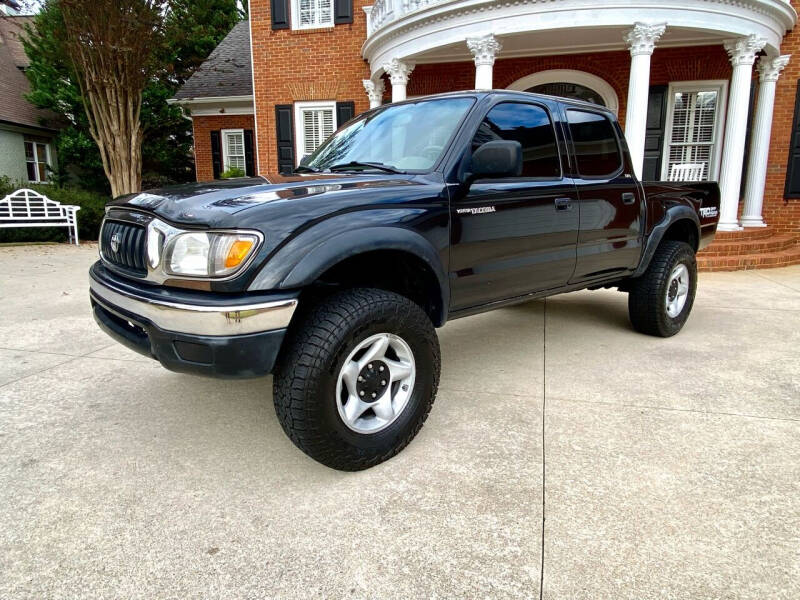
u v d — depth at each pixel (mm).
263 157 12852
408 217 2500
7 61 20000
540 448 2617
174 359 2154
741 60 8203
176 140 21250
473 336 4605
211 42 20938
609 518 2072
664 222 4230
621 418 2943
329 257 2166
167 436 2775
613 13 7676
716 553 1874
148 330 2207
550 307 5707
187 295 2123
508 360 3951
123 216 2535
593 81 10516
